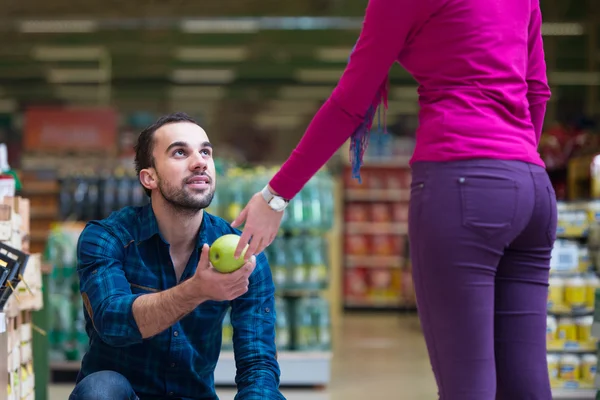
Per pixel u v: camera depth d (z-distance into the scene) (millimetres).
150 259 2123
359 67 1786
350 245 11961
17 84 23109
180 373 2156
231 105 26500
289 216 5840
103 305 1946
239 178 6027
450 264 1739
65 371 5922
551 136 6582
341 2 14961
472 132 1737
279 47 18766
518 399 1852
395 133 15664
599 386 3086
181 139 2041
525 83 1840
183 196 2029
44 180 11180
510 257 1857
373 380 6000
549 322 5051
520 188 1735
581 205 5258
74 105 25734
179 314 1872
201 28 16234
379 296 11906
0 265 2393
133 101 25781
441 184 1744
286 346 5750
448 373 1778
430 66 1797
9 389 2713
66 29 16578
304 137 1817
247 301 2188
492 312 1773
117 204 7254
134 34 17406
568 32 14812
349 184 11969
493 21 1776
